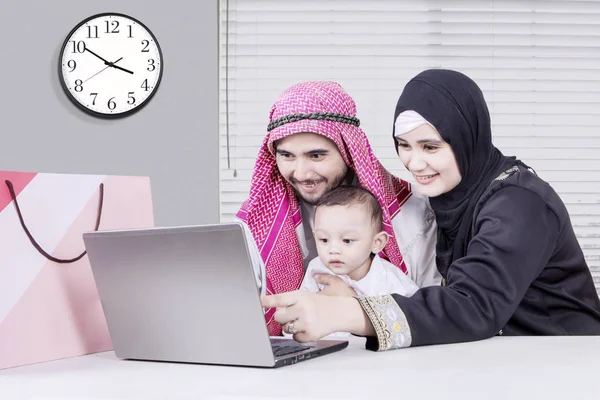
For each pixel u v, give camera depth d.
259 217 1.42
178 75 2.64
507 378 0.66
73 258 0.84
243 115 2.72
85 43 2.62
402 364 0.74
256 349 0.72
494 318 0.96
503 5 2.72
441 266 1.37
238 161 2.72
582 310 1.26
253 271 0.71
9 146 2.63
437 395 0.59
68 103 2.64
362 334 0.88
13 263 0.77
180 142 2.64
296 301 0.84
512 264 1.03
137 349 0.80
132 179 0.93
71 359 0.82
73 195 0.85
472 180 1.31
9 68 2.63
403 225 1.46
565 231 1.21
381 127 2.71
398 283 1.35
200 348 0.76
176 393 0.61
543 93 2.72
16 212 0.78
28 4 2.64
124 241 0.77
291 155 1.36
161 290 0.77
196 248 0.73
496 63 2.72
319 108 1.33
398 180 1.48
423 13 2.71
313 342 0.91
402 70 2.72
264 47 2.71
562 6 2.72
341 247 1.36
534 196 1.13
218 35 2.66
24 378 0.69
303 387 0.62
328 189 1.41
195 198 2.64
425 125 1.27
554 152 2.74
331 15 2.70
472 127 1.29
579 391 0.60
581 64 2.73
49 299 0.81
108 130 2.64
